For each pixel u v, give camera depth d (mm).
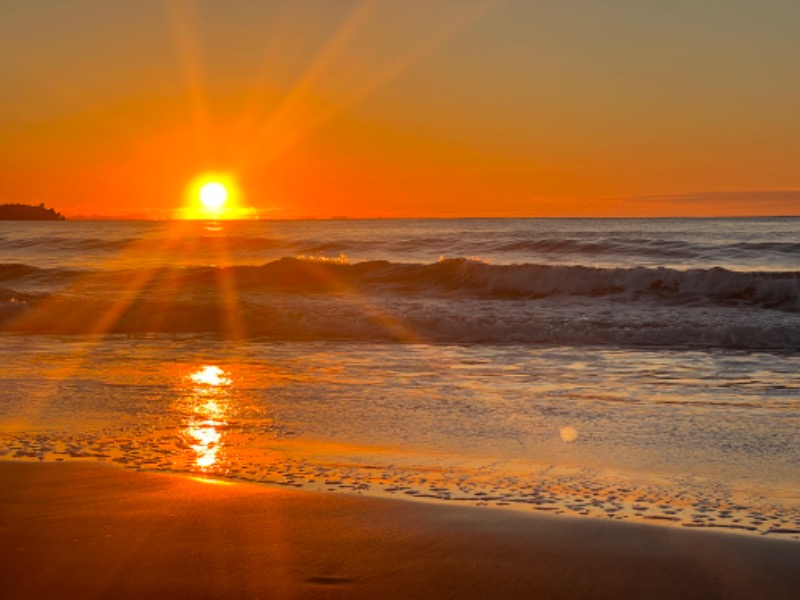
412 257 35781
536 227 83750
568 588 4160
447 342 14875
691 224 77438
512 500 5766
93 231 72562
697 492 5996
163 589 4129
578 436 7770
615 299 19750
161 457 6992
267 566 4418
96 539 4820
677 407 9086
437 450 7281
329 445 7477
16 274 26859
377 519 5227
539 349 13891
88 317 17938
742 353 13195
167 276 25844
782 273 20062
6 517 5227
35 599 4031
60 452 7156
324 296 21578
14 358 13242
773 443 7434
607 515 5426
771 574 4332
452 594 4082
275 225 111312
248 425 8281
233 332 16438
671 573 4348
